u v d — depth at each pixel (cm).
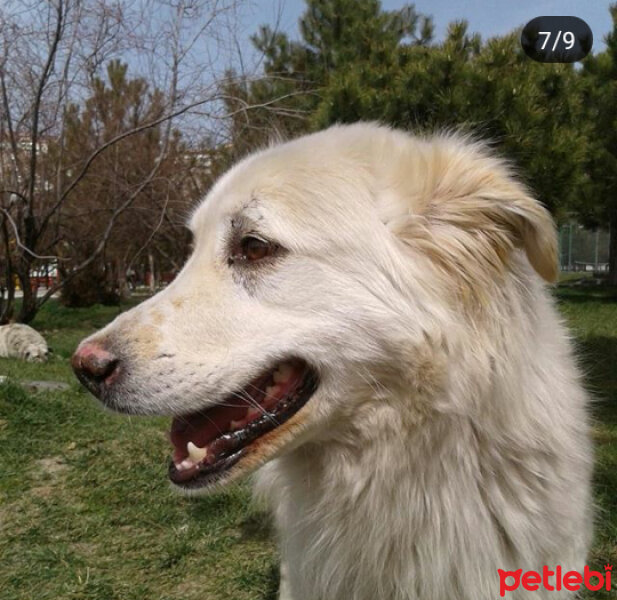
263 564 55
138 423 91
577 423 39
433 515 36
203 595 51
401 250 35
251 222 36
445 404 34
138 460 77
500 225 35
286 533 42
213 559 56
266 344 35
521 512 36
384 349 35
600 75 269
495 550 36
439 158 36
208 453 36
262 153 41
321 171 36
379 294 35
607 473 71
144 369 35
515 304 36
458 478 36
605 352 145
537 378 36
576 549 39
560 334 42
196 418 38
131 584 52
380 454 36
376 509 37
